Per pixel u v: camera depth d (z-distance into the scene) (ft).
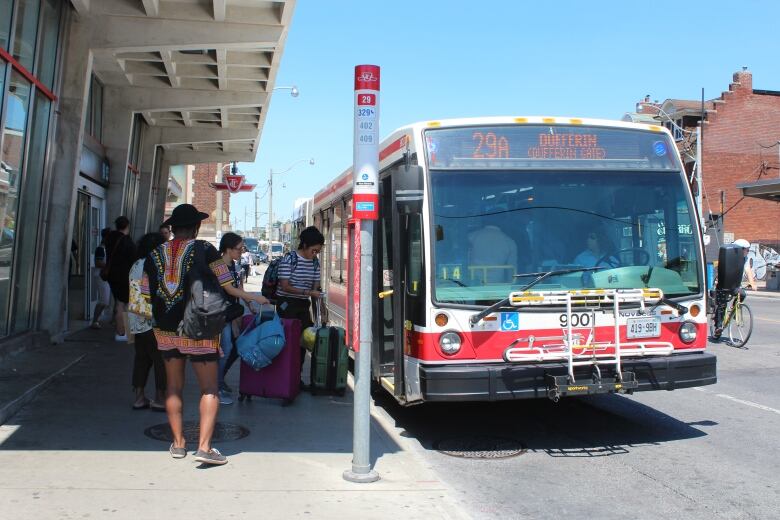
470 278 20.52
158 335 17.93
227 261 24.35
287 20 39.14
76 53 37.50
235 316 23.48
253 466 18.06
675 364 21.01
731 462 20.31
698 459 20.62
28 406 23.32
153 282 17.83
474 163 21.24
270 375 25.39
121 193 52.75
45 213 35.76
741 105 145.69
